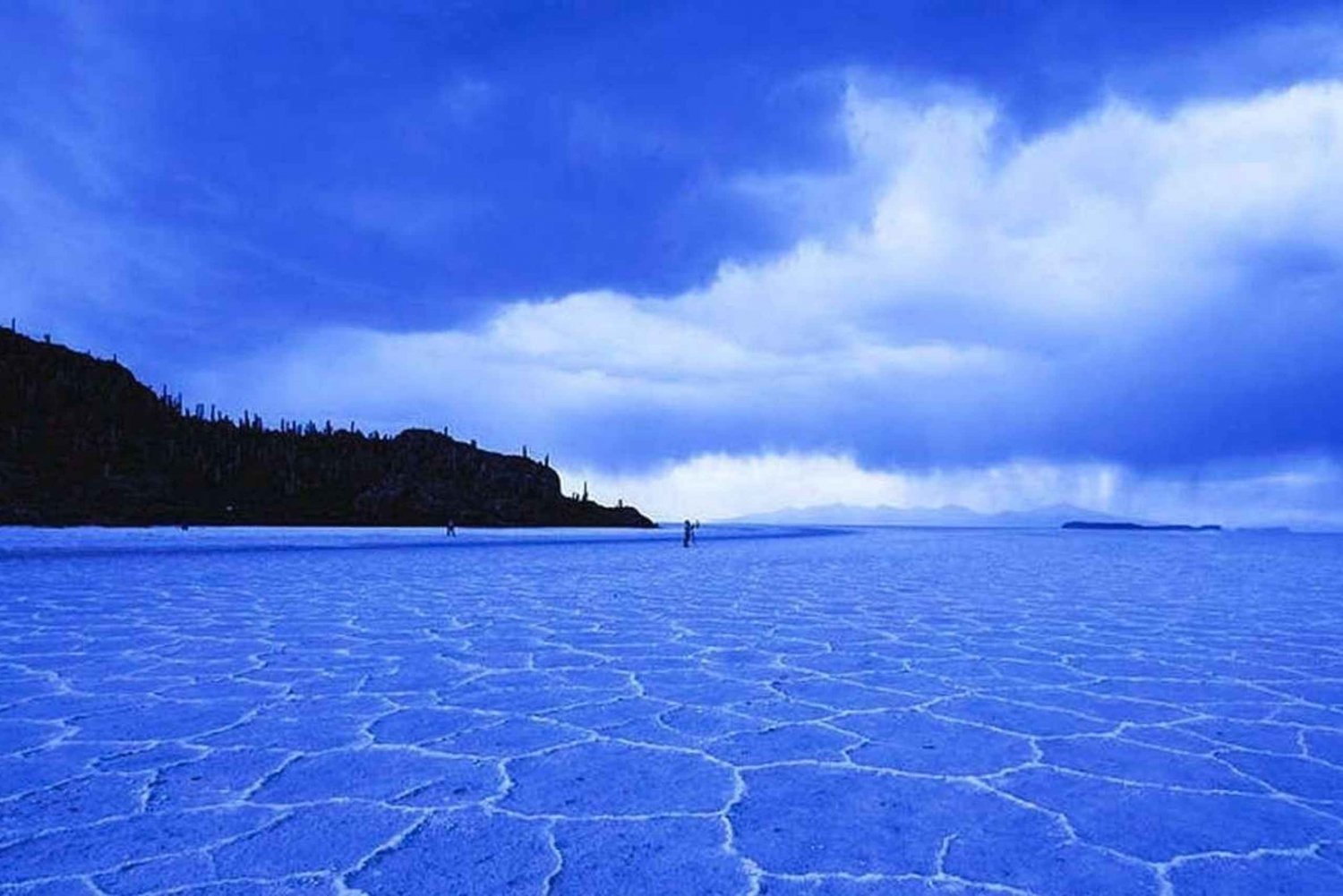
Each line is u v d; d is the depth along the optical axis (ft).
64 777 11.38
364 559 70.64
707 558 78.54
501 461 362.53
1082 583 49.19
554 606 33.83
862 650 22.86
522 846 9.05
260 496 289.74
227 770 11.74
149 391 338.13
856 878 8.29
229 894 7.82
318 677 18.69
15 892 7.81
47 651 21.95
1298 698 16.88
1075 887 8.13
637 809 10.28
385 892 7.86
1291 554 100.78
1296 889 8.14
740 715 15.24
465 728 14.24
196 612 30.60
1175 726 14.57
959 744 13.38
